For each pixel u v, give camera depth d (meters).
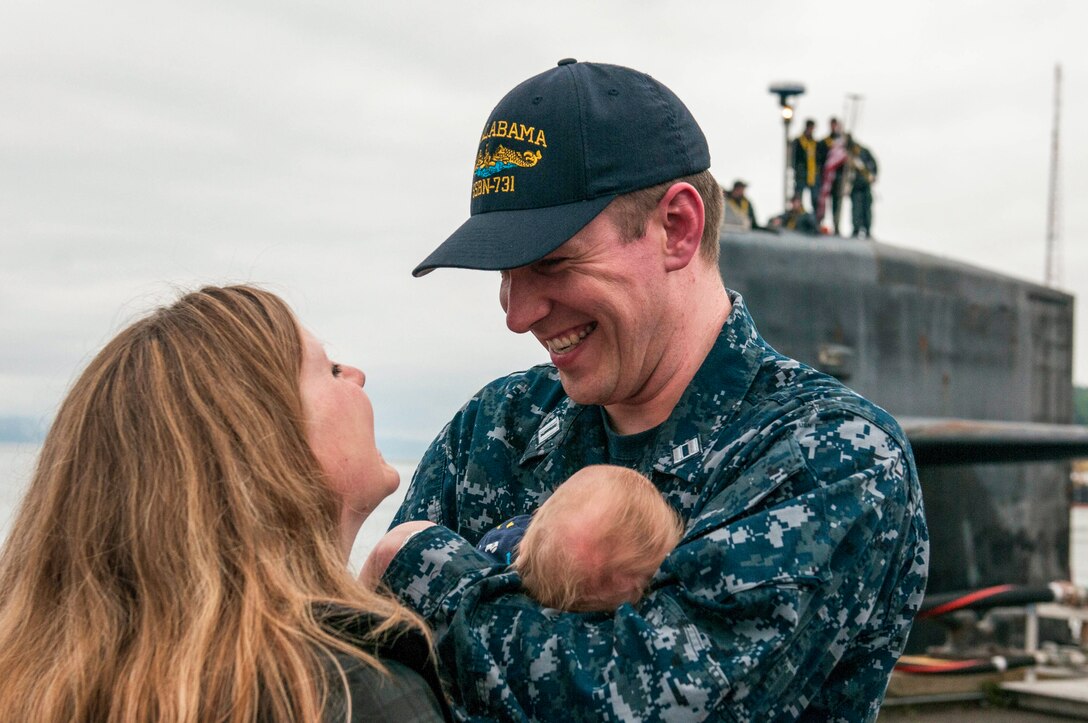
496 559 1.87
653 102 1.85
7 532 1.52
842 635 1.70
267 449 1.42
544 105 1.81
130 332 1.50
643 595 1.65
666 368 1.93
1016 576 8.54
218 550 1.36
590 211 1.78
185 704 1.25
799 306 7.07
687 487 1.87
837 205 10.66
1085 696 7.03
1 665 1.36
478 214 1.87
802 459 1.70
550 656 1.53
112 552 1.37
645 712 1.48
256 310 1.53
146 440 1.39
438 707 1.41
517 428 2.16
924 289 7.78
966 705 7.48
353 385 1.62
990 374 8.30
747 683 1.54
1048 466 8.94
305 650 1.31
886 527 1.73
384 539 1.74
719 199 2.02
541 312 1.86
